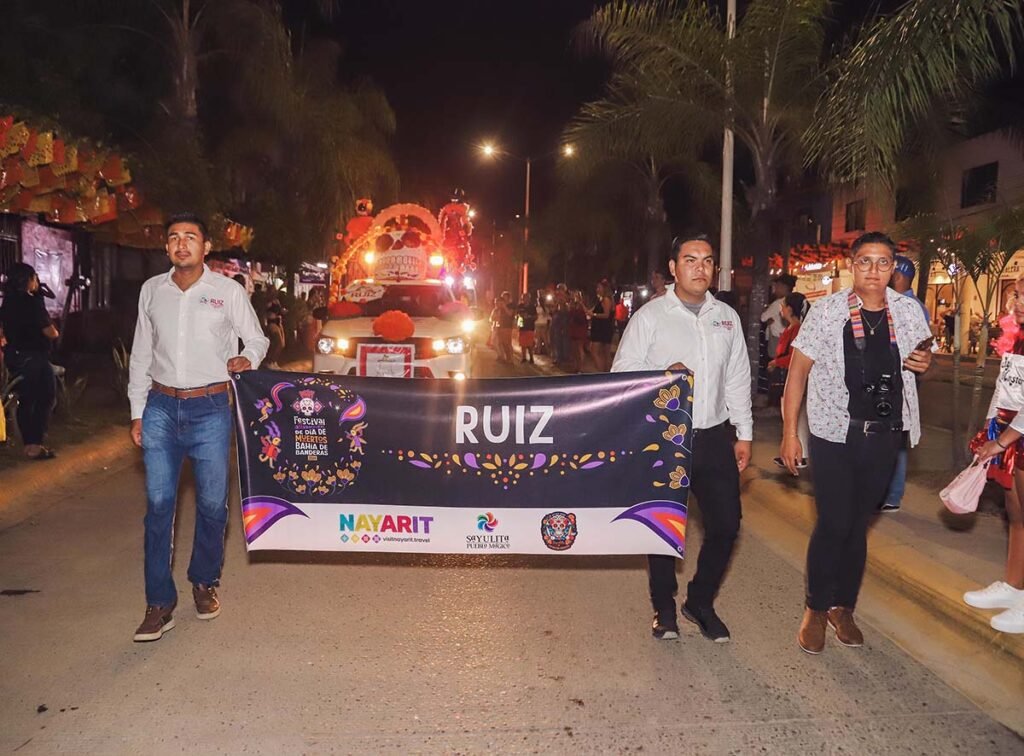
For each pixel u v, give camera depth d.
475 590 5.77
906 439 4.73
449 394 4.81
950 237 8.17
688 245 4.67
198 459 4.90
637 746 3.78
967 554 6.08
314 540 4.92
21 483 8.09
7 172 11.23
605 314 18.34
